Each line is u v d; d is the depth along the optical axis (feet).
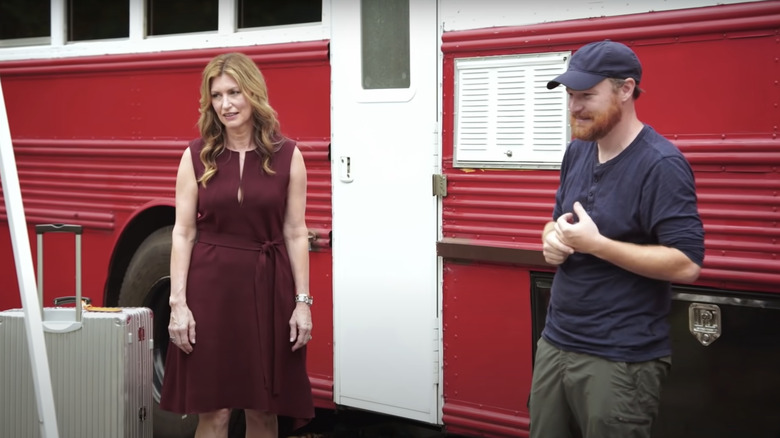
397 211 12.41
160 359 15.06
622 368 8.07
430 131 12.01
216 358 10.19
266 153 10.22
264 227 10.31
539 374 8.78
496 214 11.49
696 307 9.94
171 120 14.65
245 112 10.06
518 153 11.24
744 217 9.54
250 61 10.18
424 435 14.61
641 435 8.14
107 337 11.46
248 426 11.02
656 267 7.80
